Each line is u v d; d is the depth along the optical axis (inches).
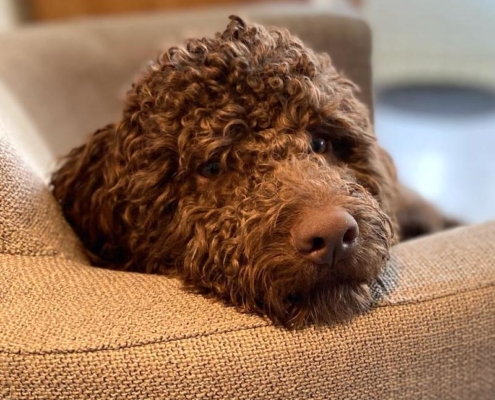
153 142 33.9
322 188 30.3
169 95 33.6
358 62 57.4
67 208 38.3
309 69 34.9
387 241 31.6
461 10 158.6
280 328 28.1
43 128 53.0
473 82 156.6
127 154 34.9
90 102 58.2
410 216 55.1
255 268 29.0
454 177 113.6
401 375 29.2
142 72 41.9
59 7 106.7
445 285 30.5
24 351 25.1
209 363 26.4
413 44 164.4
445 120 135.6
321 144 35.7
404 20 161.9
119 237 36.9
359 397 28.6
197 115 33.2
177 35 59.8
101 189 36.5
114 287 29.4
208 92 33.4
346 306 28.9
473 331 30.1
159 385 25.8
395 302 29.5
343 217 27.6
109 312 27.3
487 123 133.5
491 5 156.4
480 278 31.0
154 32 60.9
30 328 26.1
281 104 33.7
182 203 34.2
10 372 24.9
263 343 27.4
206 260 31.8
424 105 143.8
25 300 27.6
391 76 162.6
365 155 37.8
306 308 28.7
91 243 37.8
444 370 30.1
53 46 58.1
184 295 29.8
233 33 35.8
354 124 36.9
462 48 163.2
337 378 28.0
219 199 33.2
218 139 32.9
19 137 41.2
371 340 28.6
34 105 53.4
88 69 58.4
